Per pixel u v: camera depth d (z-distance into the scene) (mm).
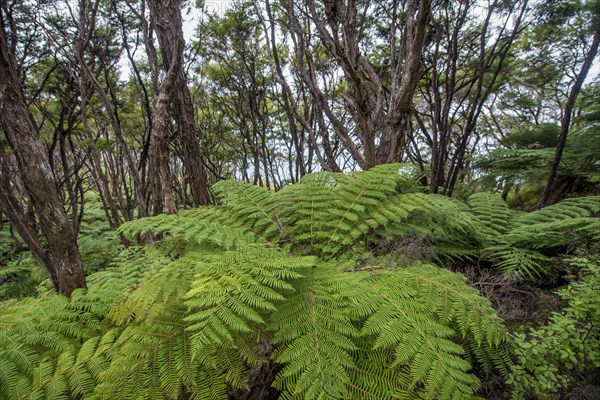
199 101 7027
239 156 9469
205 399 1191
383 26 4457
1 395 1211
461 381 1211
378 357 1293
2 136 3287
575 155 4371
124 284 1972
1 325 1481
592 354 1316
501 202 3514
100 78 5098
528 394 1389
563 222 2416
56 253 1784
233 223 2541
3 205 1881
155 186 3283
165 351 1259
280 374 1190
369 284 1538
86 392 1208
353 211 2434
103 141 5367
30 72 4090
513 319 1839
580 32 5031
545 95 8844
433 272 1676
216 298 1229
